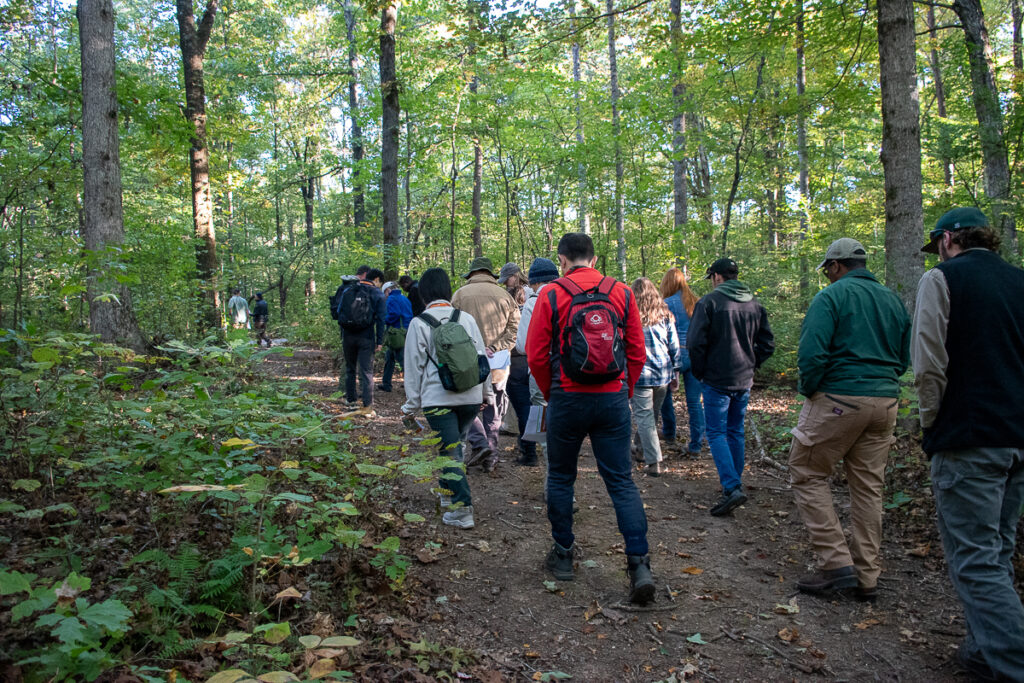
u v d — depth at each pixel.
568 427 3.53
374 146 21.22
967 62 8.72
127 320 7.76
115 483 3.42
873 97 11.73
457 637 3.07
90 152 8.10
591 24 9.16
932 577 3.67
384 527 4.02
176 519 3.36
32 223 9.98
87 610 1.95
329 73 21.66
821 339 3.41
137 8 23.11
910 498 4.48
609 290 3.53
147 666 2.26
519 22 9.06
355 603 3.12
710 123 17.92
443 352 4.18
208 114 16.12
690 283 13.51
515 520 4.62
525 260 20.91
